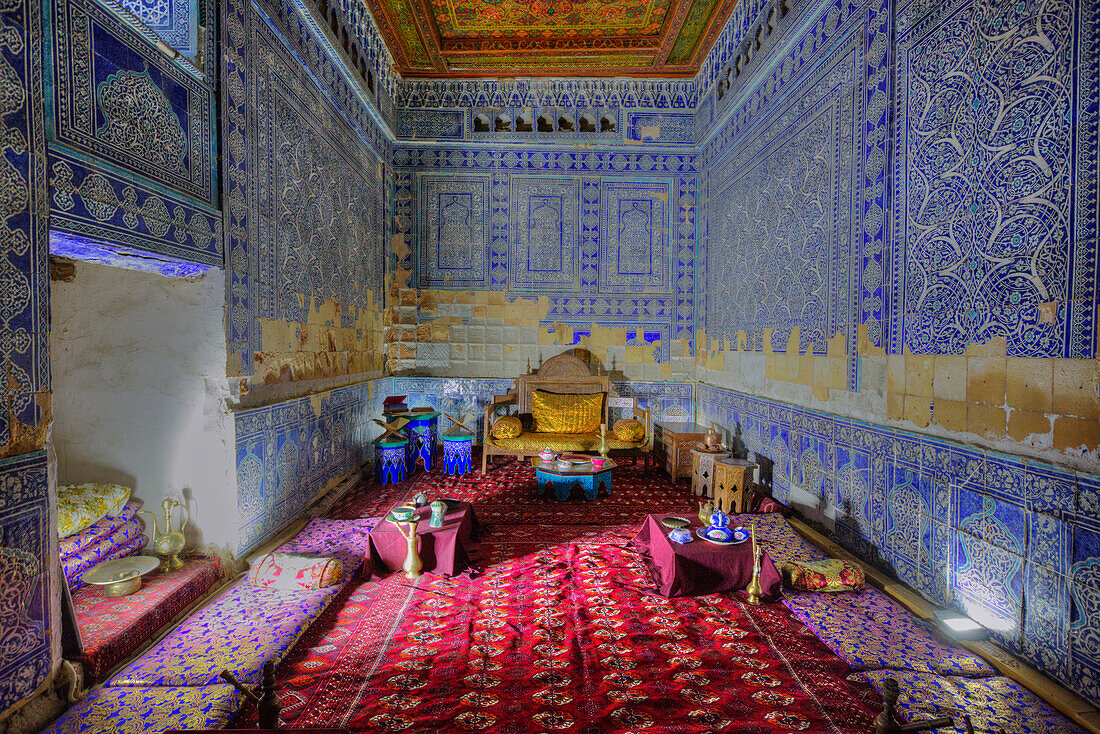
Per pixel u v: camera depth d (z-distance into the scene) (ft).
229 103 11.39
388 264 23.72
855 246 12.46
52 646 7.13
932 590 10.18
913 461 10.61
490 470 21.01
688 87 24.04
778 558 12.05
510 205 24.23
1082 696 7.44
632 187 24.21
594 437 20.94
